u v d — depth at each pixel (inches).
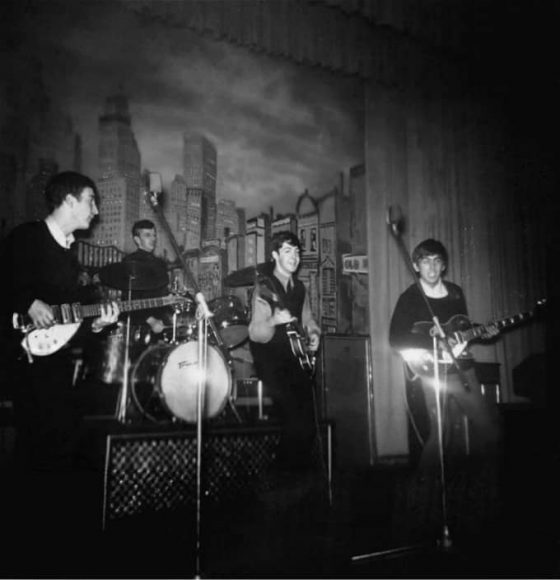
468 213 201.9
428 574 79.7
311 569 81.2
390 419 175.9
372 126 191.5
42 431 118.0
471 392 163.3
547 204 209.3
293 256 165.5
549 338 183.0
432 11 181.8
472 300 198.1
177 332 134.2
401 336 170.7
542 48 202.7
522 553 90.1
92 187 141.5
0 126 135.3
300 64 181.2
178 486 107.7
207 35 166.4
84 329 125.4
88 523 100.2
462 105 204.7
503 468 142.9
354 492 132.2
